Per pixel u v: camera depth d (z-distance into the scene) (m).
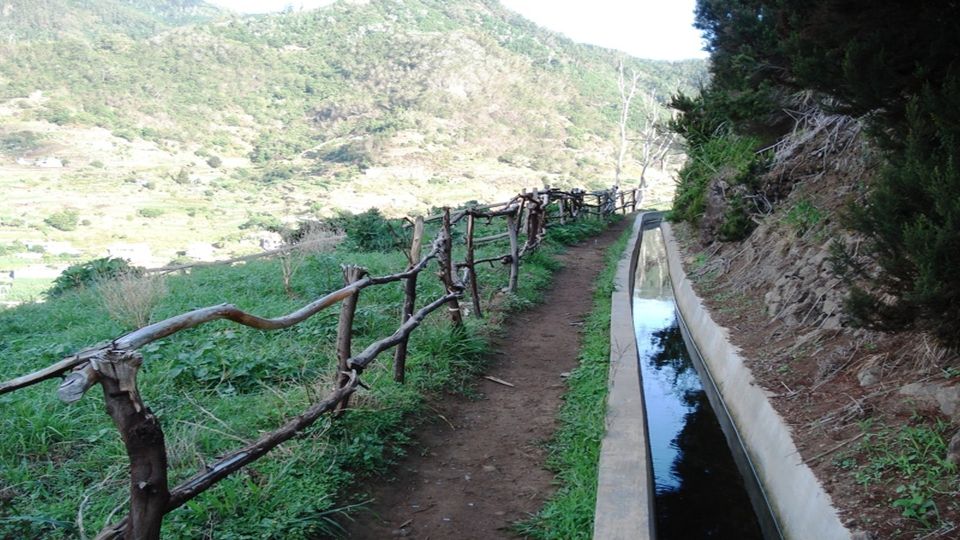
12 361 6.15
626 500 4.20
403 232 13.67
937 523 3.54
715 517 4.89
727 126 13.45
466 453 5.07
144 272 11.08
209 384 5.58
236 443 4.46
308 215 48.91
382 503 4.29
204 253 32.75
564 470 4.77
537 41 129.62
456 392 6.14
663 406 7.13
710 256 11.36
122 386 2.71
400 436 5.01
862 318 4.60
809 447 4.64
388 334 6.96
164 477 2.88
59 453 4.33
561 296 10.32
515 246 9.73
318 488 4.07
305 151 83.00
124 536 2.88
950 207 3.77
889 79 4.79
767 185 10.52
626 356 7.04
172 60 104.56
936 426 4.22
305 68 110.06
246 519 3.67
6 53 92.62
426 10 138.38
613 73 115.81
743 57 8.28
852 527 3.69
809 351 6.08
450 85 97.88
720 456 5.91
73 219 42.75
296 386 5.50
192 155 77.31
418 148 77.81
